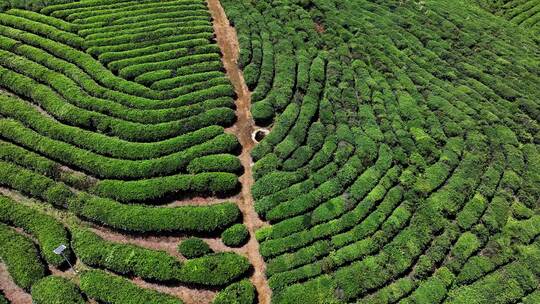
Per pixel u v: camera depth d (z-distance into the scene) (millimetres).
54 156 42219
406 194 43156
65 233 37562
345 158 45438
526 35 68500
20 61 49781
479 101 53812
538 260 40188
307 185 42562
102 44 53594
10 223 38250
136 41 54875
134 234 38625
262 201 41344
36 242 37625
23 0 58344
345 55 57156
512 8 75562
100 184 40594
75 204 39094
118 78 49906
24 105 46094
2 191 40438
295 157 44875
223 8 63750
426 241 40031
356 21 62688
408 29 63688
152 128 45125
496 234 41625
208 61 53969
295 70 54469
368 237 39688
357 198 42250
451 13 68312
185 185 41219
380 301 36250
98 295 34562
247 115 49750
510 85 56938
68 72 49688
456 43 62469
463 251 39875
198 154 43750
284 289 36031
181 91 49562
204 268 36250
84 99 46719
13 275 35062
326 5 64750
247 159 45719
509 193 44688
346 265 38031
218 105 48750
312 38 59125
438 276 38250
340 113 49688
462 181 44750
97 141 43469
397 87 53719
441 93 53562
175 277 35875
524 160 48438
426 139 47750
